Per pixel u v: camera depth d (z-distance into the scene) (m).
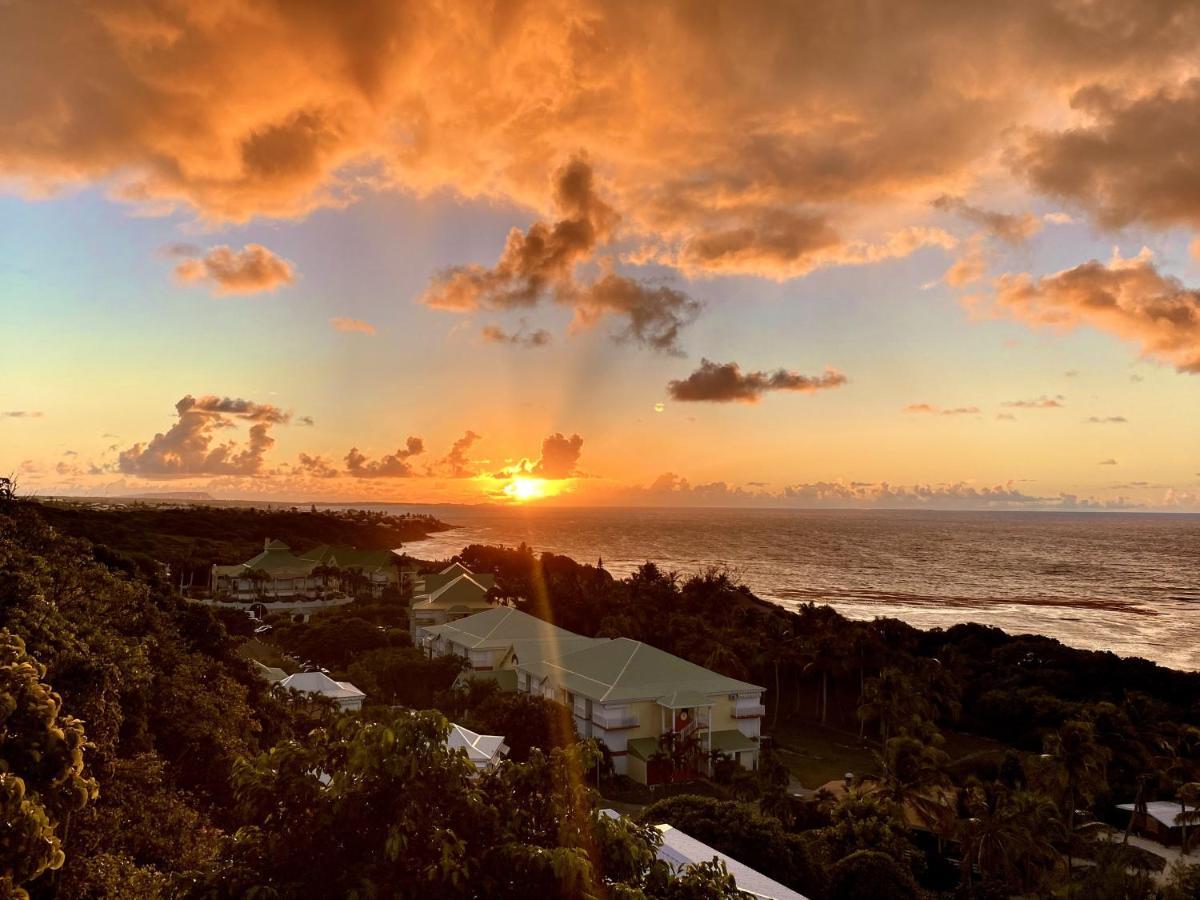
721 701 56.44
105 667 24.03
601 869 11.42
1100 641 133.75
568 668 59.94
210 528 175.25
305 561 119.31
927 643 94.44
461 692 60.22
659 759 51.81
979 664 83.25
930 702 67.44
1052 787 46.41
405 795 10.70
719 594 108.81
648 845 12.12
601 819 11.78
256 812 10.88
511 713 51.81
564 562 152.25
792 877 30.62
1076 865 43.56
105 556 50.78
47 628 24.27
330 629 79.69
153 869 18.67
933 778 44.06
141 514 177.25
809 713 77.19
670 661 59.22
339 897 10.12
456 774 11.22
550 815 11.64
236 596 107.69
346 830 10.80
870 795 43.41
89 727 22.42
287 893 10.14
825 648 75.12
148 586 47.34
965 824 40.00
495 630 74.88
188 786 28.92
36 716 12.45
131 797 22.42
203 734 30.75
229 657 46.66
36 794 11.47
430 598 95.62
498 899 10.37
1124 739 54.84
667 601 102.62
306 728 44.72
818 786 54.69
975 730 72.44
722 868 12.56
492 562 147.88
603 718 53.12
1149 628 149.00
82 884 16.44
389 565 133.62
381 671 65.44
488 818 11.17
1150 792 53.84
